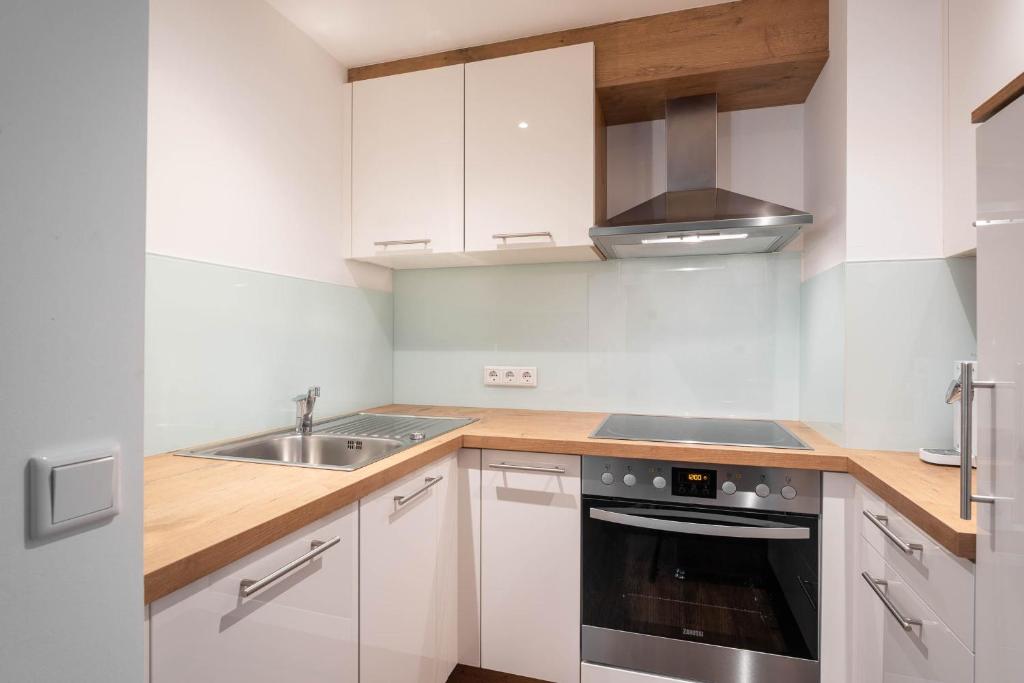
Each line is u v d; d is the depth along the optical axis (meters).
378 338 2.37
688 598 1.54
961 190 1.31
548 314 2.27
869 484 1.25
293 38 1.83
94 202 0.55
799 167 1.95
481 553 1.71
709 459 1.48
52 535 0.51
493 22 1.82
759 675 1.47
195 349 1.46
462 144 1.94
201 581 0.78
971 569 0.85
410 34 1.89
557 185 1.83
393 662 1.32
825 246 1.68
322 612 1.05
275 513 0.92
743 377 2.03
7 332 0.48
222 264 1.55
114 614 0.57
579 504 1.62
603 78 1.82
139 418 0.59
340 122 2.08
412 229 1.99
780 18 1.67
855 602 1.37
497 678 1.71
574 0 1.69
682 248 1.94
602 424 1.90
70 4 0.53
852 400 1.49
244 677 0.86
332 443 1.70
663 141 2.09
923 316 1.43
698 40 1.74
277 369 1.76
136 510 0.59
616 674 1.58
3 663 0.47
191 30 1.45
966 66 1.27
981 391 0.77
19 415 0.49
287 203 1.80
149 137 1.33
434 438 1.62
